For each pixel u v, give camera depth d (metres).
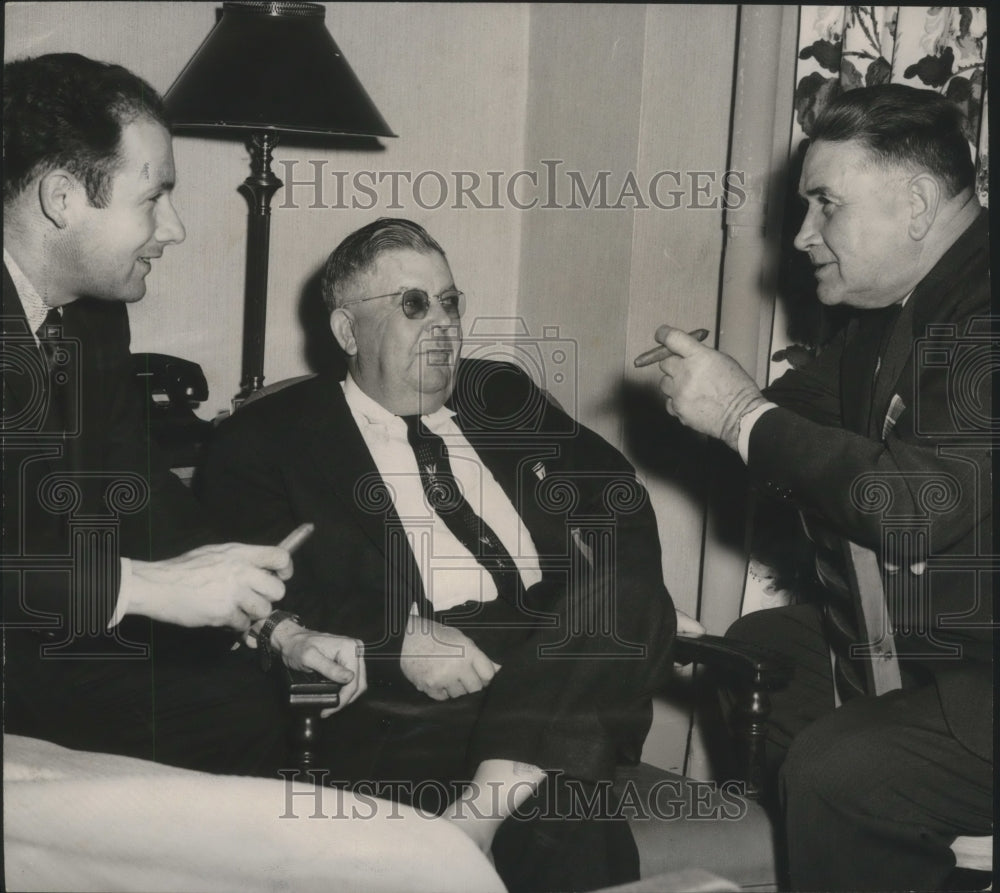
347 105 1.98
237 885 1.05
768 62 2.00
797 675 1.72
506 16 2.41
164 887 1.03
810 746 1.41
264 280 2.07
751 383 1.57
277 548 1.47
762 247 2.06
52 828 1.06
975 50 1.81
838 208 1.54
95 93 1.42
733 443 1.56
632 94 2.14
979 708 1.37
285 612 1.53
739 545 2.12
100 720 1.50
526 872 1.31
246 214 2.18
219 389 2.21
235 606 1.42
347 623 1.56
